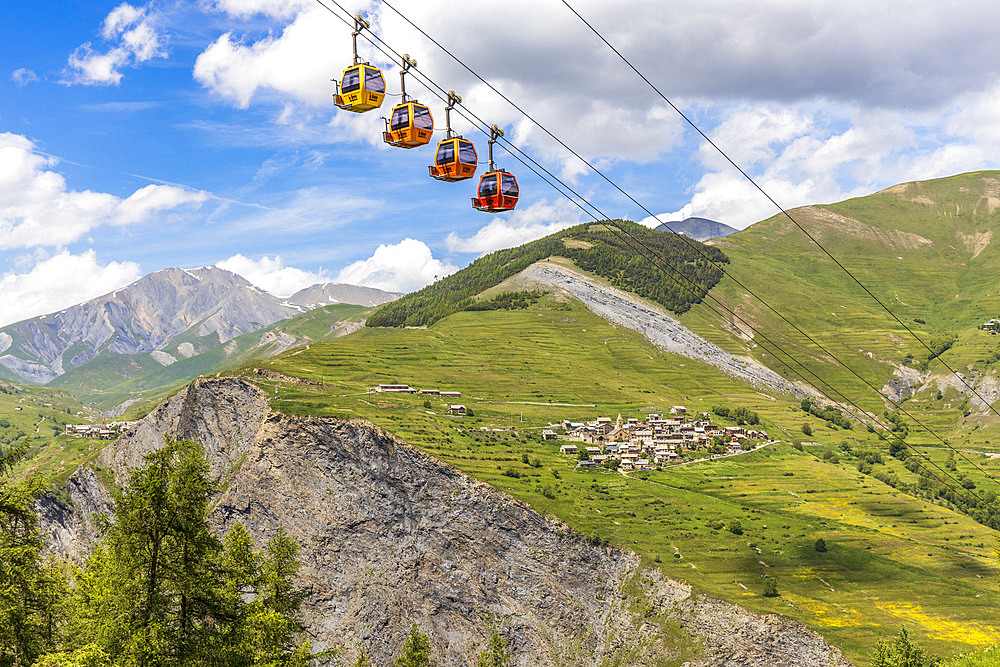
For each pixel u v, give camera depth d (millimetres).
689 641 164125
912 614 168500
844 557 196875
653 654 165000
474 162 54125
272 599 67938
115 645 42750
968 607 172250
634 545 193000
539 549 191375
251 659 48375
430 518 196000
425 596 183250
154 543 44562
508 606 182000
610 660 168875
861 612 168125
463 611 181750
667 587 175750
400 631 177500
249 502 199375
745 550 198500
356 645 173500
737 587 177000
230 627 47062
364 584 184000
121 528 44844
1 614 42750
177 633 44594
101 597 44844
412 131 48625
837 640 156125
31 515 46188
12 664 42844
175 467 46531
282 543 72250
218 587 47562
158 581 44719
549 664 172125
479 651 175000
